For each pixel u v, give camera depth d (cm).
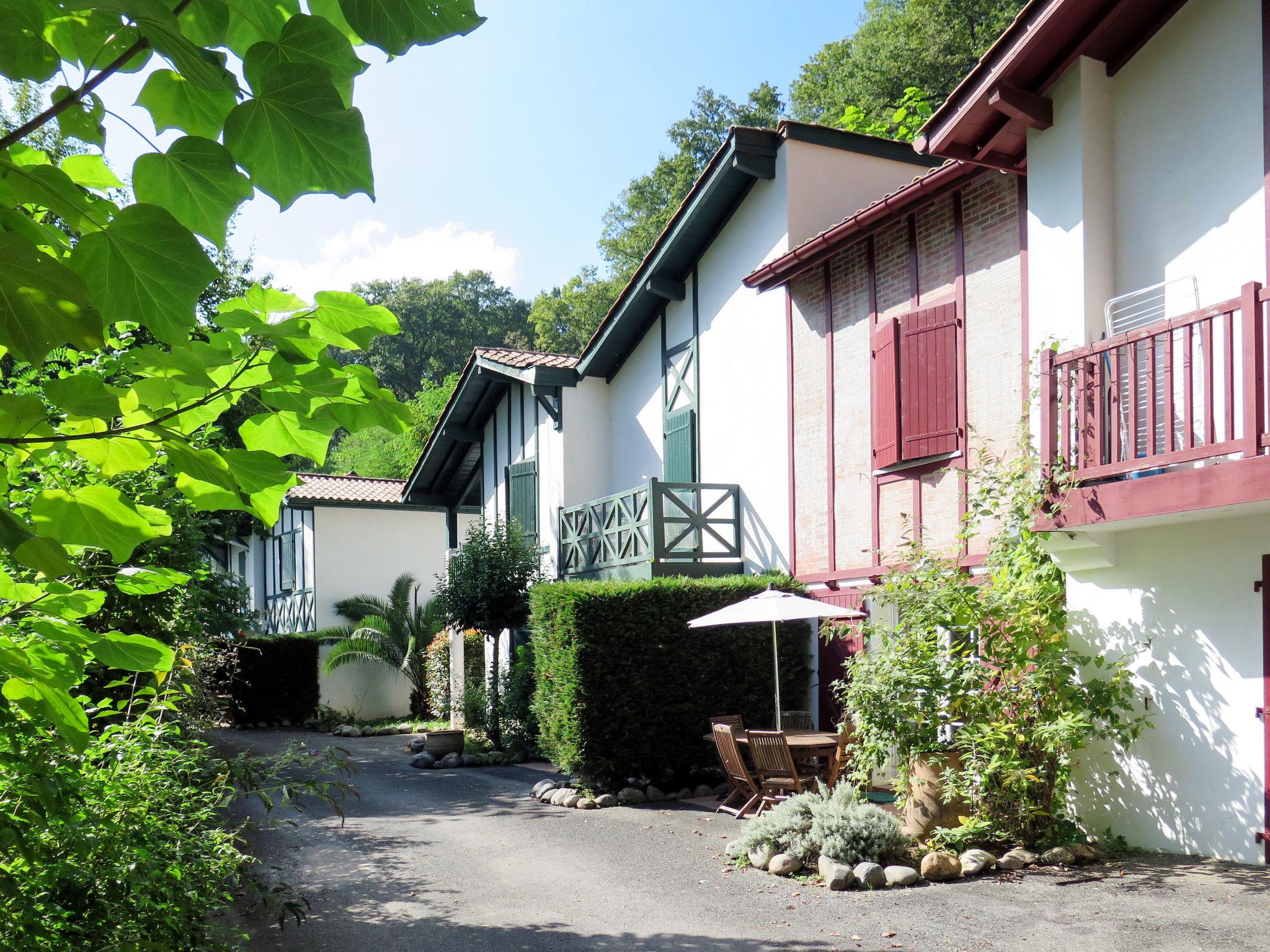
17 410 169
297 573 2756
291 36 154
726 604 1261
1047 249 892
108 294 160
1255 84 761
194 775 535
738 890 767
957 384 1066
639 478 1709
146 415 197
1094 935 597
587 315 4294
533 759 1641
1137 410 741
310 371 199
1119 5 823
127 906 404
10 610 232
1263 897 636
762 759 1005
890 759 1120
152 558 694
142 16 136
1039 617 823
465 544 1808
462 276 5641
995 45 865
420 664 2411
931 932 629
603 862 886
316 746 1888
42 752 305
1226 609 741
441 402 4416
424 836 1018
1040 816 801
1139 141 849
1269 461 638
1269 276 743
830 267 1280
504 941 665
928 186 1059
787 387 1352
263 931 696
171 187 163
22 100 968
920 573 884
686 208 1478
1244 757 725
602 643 1199
